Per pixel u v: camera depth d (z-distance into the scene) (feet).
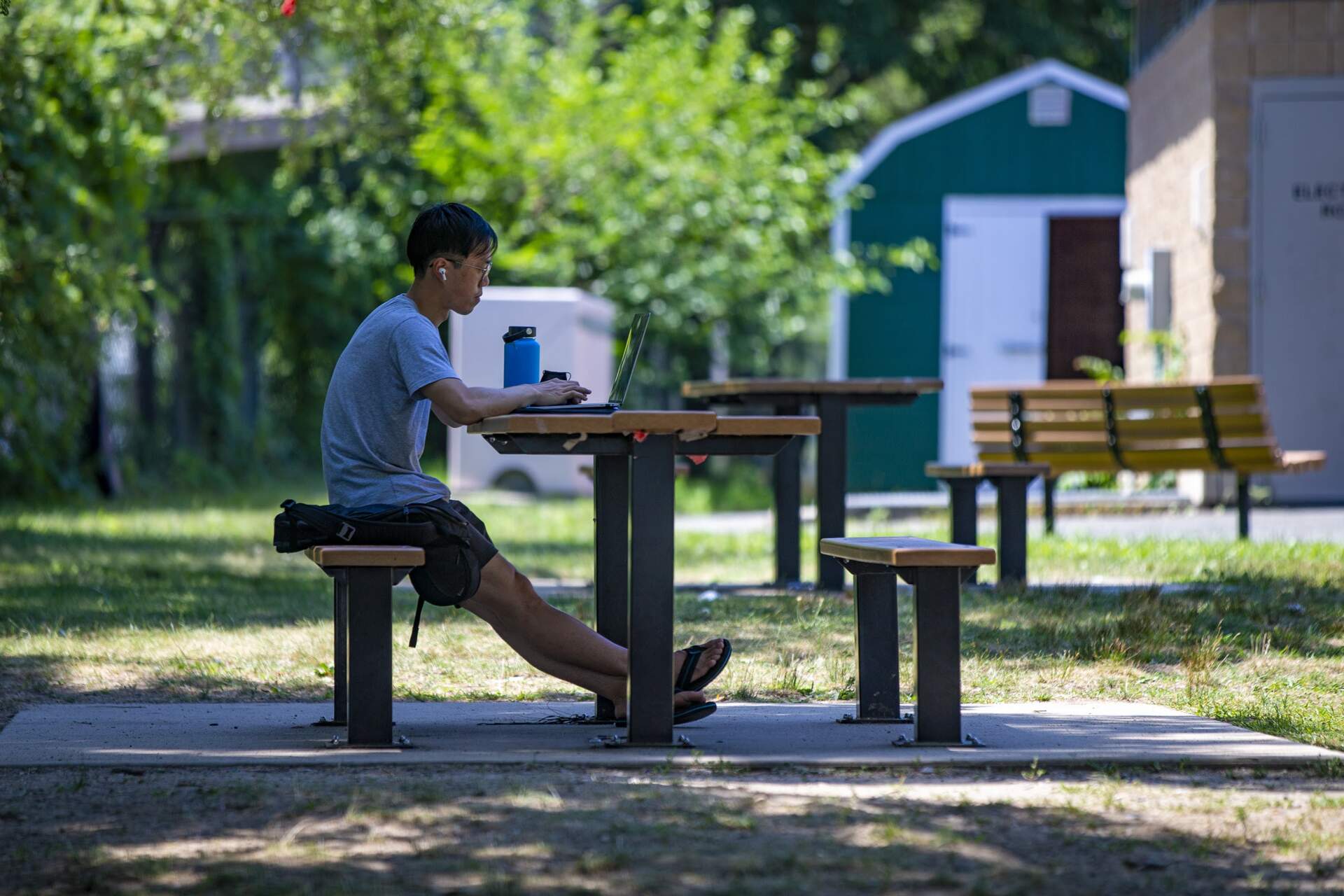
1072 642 41.98
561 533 81.71
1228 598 48.67
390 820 23.09
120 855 21.65
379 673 28.89
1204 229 85.46
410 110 100.53
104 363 104.17
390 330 29.14
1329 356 83.97
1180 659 40.14
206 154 105.50
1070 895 19.84
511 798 24.38
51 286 79.36
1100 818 23.56
